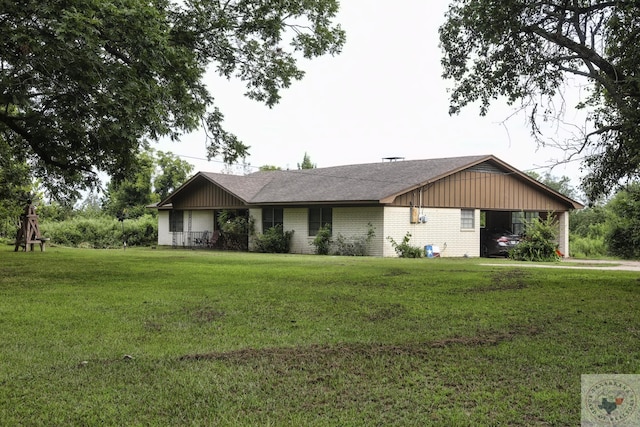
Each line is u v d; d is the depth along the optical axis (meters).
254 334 6.38
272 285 10.66
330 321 7.15
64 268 13.95
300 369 5.01
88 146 11.88
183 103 12.64
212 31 13.55
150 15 10.06
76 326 6.78
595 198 11.43
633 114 9.05
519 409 4.04
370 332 6.48
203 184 29.66
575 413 3.94
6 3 8.84
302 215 24.97
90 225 35.38
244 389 4.46
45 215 38.88
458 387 4.52
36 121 11.13
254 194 27.47
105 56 10.59
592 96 11.66
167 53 10.79
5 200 21.78
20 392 4.36
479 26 10.32
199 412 3.99
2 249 23.06
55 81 9.87
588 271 14.11
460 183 24.38
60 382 4.62
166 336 6.28
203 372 4.90
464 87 11.73
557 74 11.12
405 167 25.53
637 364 5.09
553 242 21.66
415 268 14.56
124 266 14.75
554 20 10.30
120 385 4.55
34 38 9.16
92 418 3.86
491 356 5.41
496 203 25.67
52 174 16.19
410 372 4.90
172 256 19.66
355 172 26.88
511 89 11.30
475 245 24.97
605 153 10.84
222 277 12.06
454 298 9.07
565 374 4.84
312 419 3.86
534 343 5.90
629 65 9.57
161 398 4.27
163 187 45.22
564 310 7.93
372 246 22.08
